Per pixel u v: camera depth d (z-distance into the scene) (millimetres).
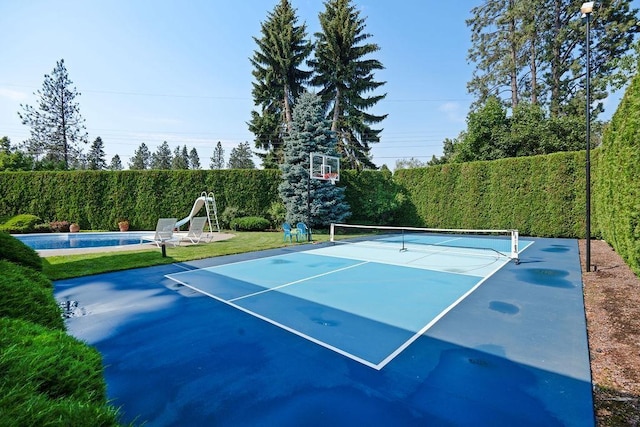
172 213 19125
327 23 24641
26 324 1699
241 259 9734
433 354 3535
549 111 23562
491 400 2699
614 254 9742
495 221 16828
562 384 2906
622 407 2562
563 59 23250
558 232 14930
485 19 24359
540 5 22312
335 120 26031
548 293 5801
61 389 1310
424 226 19234
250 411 2609
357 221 20594
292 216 18281
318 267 8492
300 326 4418
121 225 18531
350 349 3699
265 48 26047
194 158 72688
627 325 4223
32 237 16141
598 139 22594
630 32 20234
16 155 27359
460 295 5781
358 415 2541
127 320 4695
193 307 5258
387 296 5781
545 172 15320
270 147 27750
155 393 2873
